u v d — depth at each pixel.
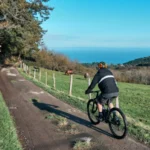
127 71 49.62
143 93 27.22
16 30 38.34
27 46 46.41
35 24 42.31
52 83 29.34
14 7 35.41
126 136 7.66
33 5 45.03
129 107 17.53
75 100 13.38
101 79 7.71
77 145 6.93
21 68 44.72
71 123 9.09
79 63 62.25
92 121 8.93
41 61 60.31
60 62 61.00
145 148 6.80
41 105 12.44
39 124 9.19
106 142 7.25
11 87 19.41
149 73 46.75
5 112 10.14
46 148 6.98
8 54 52.62
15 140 7.18
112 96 7.71
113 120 7.61
